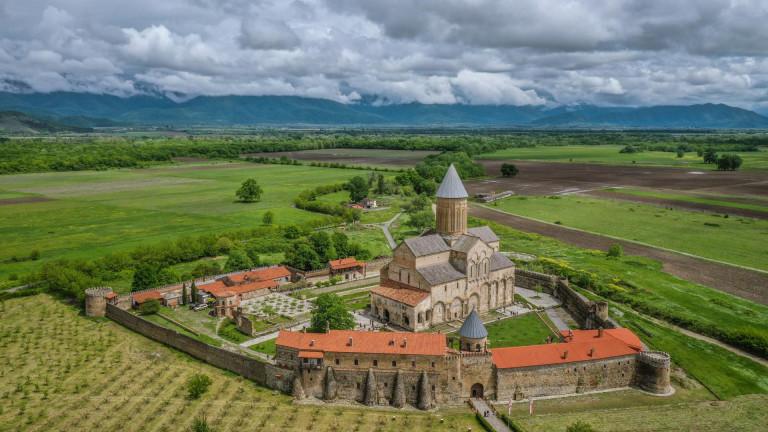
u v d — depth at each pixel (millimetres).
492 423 96188
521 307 155250
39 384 109625
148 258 186750
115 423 95688
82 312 150500
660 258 199125
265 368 111375
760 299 154000
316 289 171000
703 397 104438
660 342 124438
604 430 92000
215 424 95562
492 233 165375
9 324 140625
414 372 105562
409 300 136500
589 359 107750
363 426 96062
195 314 148625
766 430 91250
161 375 114812
